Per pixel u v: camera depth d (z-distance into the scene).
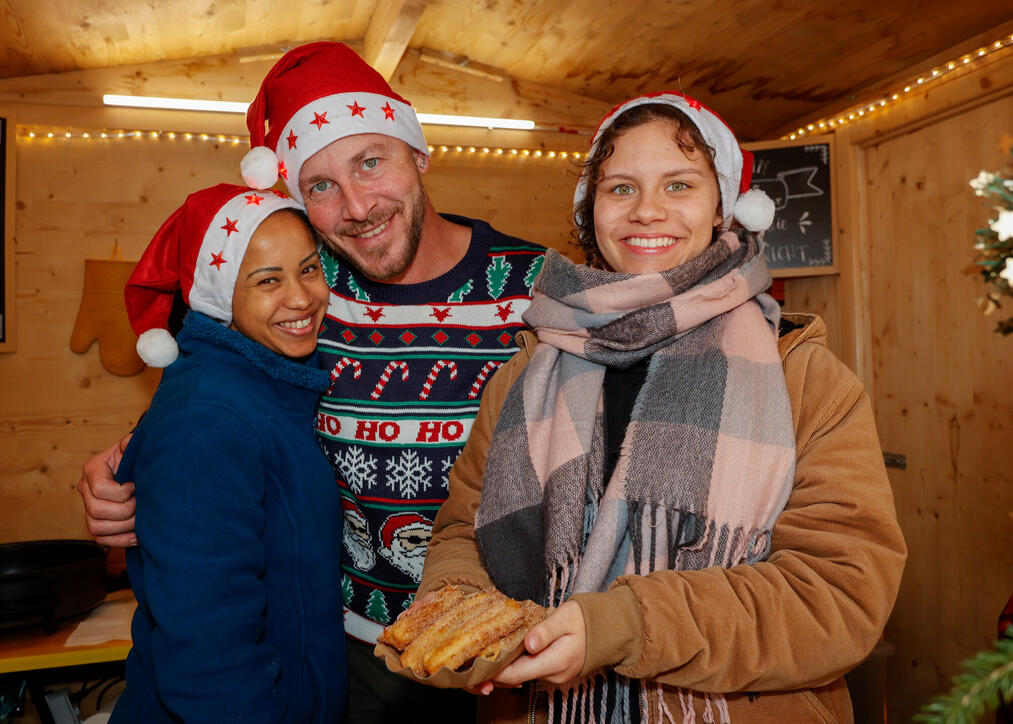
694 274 1.07
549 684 1.02
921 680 2.81
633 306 1.09
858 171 3.11
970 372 2.59
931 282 2.76
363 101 1.33
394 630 0.90
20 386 3.09
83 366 3.15
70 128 3.12
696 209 1.07
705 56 2.97
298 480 1.21
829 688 1.01
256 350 1.22
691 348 1.08
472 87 3.61
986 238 0.60
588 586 0.98
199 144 3.29
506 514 1.10
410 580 1.39
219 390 1.16
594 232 1.23
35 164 3.11
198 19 2.95
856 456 0.93
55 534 3.11
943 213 2.69
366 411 1.38
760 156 3.30
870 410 0.96
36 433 3.10
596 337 1.12
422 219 1.39
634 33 2.96
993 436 2.50
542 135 3.69
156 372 3.23
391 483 1.37
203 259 1.21
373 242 1.35
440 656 0.81
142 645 1.20
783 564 0.91
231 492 1.08
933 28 2.50
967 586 2.61
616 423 1.11
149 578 1.05
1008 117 2.41
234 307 1.22
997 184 0.57
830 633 0.85
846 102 3.09
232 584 1.05
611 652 0.85
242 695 1.03
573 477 1.06
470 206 3.62
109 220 3.19
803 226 3.22
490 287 1.45
